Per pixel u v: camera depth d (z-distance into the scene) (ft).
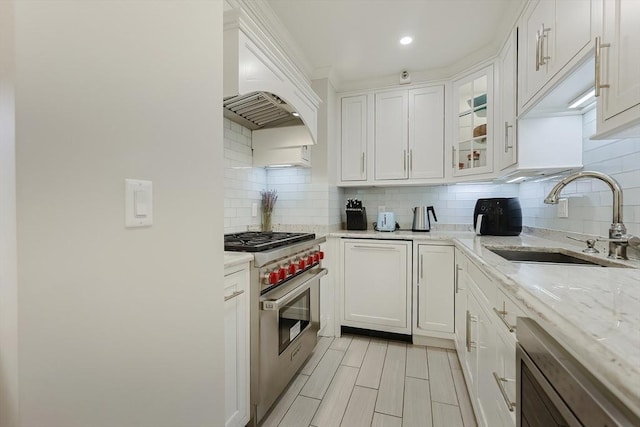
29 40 1.66
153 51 2.42
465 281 5.92
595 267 3.44
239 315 4.42
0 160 1.67
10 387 1.65
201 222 2.92
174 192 2.61
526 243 5.90
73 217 1.87
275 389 5.21
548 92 4.54
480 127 7.66
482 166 7.55
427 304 7.66
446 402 5.45
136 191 2.26
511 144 6.16
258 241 5.59
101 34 2.03
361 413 5.16
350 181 9.22
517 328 2.62
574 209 5.66
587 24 3.47
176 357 2.64
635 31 2.67
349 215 9.40
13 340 1.64
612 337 1.53
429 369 6.59
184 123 2.72
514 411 2.90
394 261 7.93
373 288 8.13
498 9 6.08
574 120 5.52
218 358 3.15
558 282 2.67
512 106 6.09
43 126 1.72
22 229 1.64
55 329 1.78
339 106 9.32
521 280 2.75
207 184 3.00
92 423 1.98
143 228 2.33
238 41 4.36
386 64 8.22
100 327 2.02
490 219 7.49
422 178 8.57
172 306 2.59
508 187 8.71
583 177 4.24
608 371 1.33
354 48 7.48
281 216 8.90
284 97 5.57
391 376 6.31
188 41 2.78
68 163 1.84
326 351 7.47
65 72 1.82
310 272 6.72
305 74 8.22
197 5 2.90
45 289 1.73
